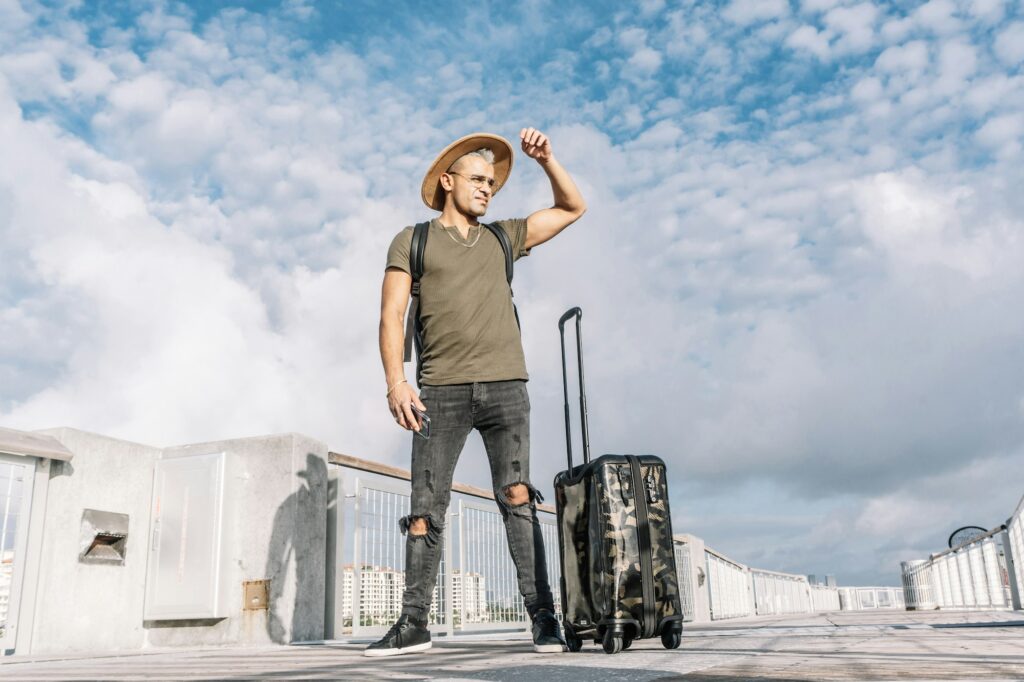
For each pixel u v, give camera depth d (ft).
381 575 16.72
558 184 8.97
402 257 8.36
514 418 8.22
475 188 8.65
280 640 15.58
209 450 17.42
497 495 8.26
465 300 8.20
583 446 8.09
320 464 17.22
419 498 8.07
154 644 16.70
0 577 14.56
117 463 16.90
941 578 52.16
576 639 7.35
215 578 15.98
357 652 9.07
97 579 16.12
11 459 14.97
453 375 8.13
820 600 100.37
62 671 5.67
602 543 6.70
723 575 52.26
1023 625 11.86
